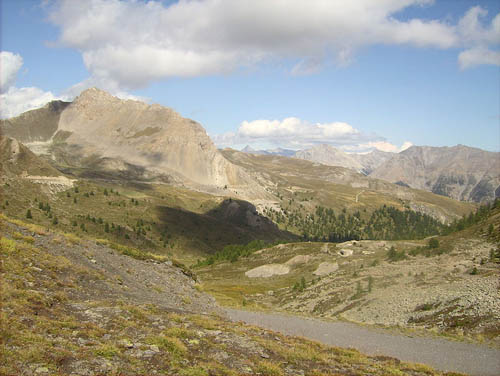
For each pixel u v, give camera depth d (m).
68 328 18.47
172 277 46.81
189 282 49.47
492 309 44.06
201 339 21.38
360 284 80.56
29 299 20.83
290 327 40.91
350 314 62.47
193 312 32.84
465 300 49.91
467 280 63.81
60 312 20.95
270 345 22.98
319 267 123.00
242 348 21.47
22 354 14.18
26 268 26.05
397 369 23.53
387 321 53.28
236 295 98.31
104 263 37.91
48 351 15.10
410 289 67.12
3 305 18.66
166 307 29.97
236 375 17.25
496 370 29.03
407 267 90.25
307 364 21.58
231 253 173.38
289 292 94.31
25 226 36.88
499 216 115.06
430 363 30.06
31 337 15.80
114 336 18.88
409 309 54.75
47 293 23.45
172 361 17.19
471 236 107.25
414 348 34.84
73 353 15.62
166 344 18.83
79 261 34.22
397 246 134.38
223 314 41.62
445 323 45.56
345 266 118.62
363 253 131.12
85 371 14.45
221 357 19.41
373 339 37.94
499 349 35.22
